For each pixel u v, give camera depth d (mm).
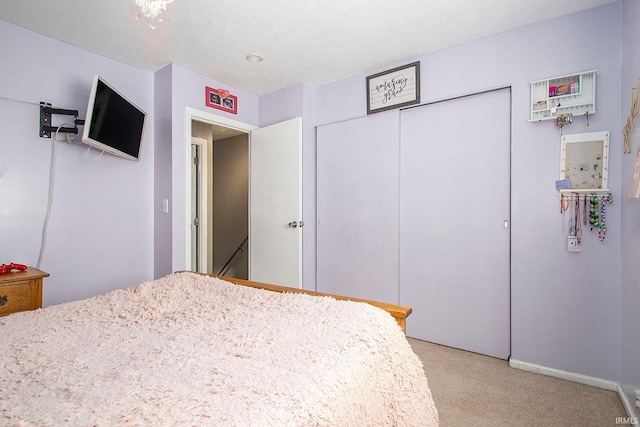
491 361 2131
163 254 2566
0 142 1902
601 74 1793
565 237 1899
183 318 1088
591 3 1781
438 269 2424
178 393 641
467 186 2303
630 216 1617
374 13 1890
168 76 2537
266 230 3131
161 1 1247
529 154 2010
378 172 2689
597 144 1801
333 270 2973
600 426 1463
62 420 553
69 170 2180
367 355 876
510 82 2076
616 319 1759
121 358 810
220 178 4918
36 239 2035
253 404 610
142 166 2596
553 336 1938
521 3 1794
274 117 3164
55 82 2123
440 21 1977
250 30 2059
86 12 1833
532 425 1469
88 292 2270
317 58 2463
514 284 2061
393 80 2564
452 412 1568
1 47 1904
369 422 790
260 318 1071
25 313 1116
